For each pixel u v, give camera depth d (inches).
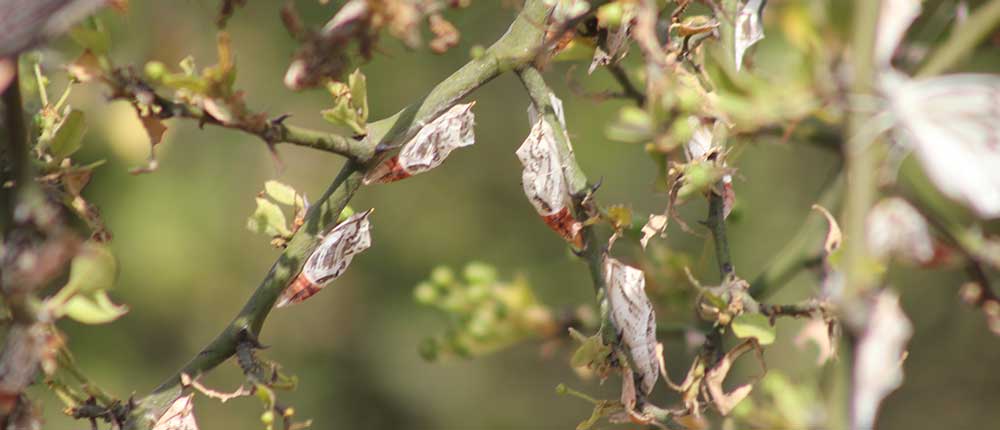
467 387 60.9
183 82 24.6
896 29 27.2
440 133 25.8
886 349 26.7
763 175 51.6
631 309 26.1
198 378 25.5
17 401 24.9
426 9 25.0
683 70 26.6
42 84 25.8
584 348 26.0
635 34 26.2
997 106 26.4
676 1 26.7
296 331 58.7
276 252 52.4
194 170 50.9
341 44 24.9
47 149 25.7
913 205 28.5
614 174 51.5
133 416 25.5
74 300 24.9
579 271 54.8
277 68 48.2
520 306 30.0
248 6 47.8
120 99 24.8
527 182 26.1
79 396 25.6
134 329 51.4
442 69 50.0
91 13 24.7
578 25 26.5
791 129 27.5
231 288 51.9
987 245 28.6
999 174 26.2
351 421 58.9
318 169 51.4
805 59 27.6
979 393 51.4
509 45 26.2
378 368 59.1
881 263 27.9
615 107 38.4
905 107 26.5
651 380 26.2
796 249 29.4
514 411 61.1
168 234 50.1
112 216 49.6
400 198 58.1
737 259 51.6
